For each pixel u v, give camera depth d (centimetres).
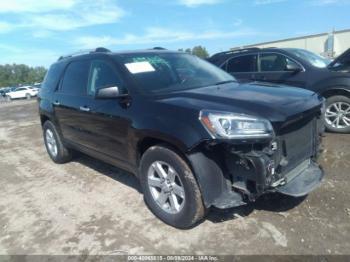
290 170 316
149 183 348
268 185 282
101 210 386
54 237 340
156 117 316
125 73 376
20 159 652
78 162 574
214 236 313
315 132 352
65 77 509
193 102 309
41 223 371
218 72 451
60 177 510
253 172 277
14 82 11044
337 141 540
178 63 426
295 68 608
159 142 330
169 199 332
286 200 362
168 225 338
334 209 338
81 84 459
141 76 373
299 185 310
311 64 606
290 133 309
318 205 348
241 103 300
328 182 397
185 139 287
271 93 336
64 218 377
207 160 293
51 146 584
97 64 429
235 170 291
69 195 437
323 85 579
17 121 1305
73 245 322
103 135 407
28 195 454
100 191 439
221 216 343
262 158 273
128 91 361
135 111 343
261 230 314
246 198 296
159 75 384
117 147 387
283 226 317
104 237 330
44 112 557
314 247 284
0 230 365
